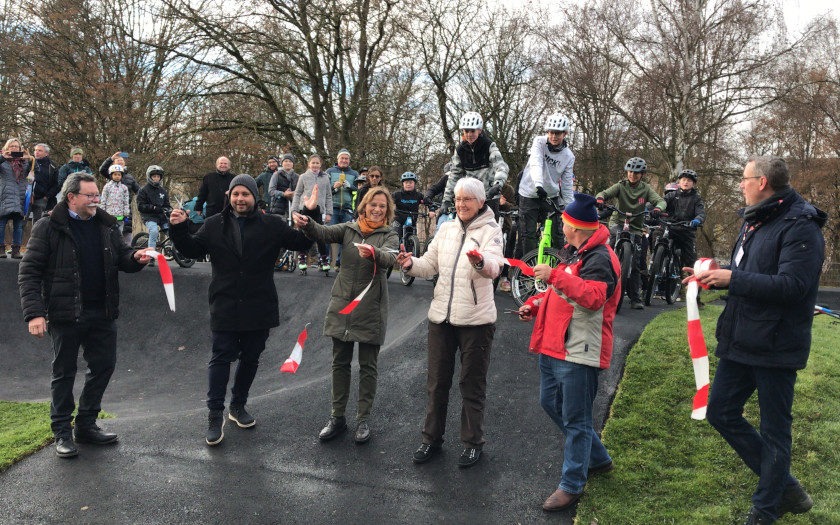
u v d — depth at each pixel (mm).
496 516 3496
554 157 6668
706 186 22438
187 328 9125
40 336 3922
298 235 4445
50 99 17484
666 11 18672
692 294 3072
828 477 3727
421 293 8492
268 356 8117
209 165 18531
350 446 4297
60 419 4160
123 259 4266
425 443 4082
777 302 2957
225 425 4629
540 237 6883
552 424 4488
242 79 18406
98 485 3783
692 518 3420
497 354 5566
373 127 19359
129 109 17297
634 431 4266
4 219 10344
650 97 19844
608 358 3412
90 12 17219
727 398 3250
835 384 4809
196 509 3537
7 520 3428
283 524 3410
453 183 6707
